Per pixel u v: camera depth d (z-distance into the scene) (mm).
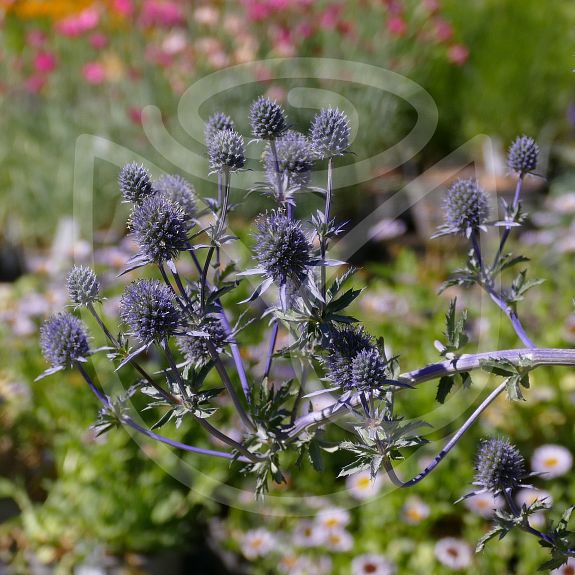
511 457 571
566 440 892
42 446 1014
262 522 897
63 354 562
